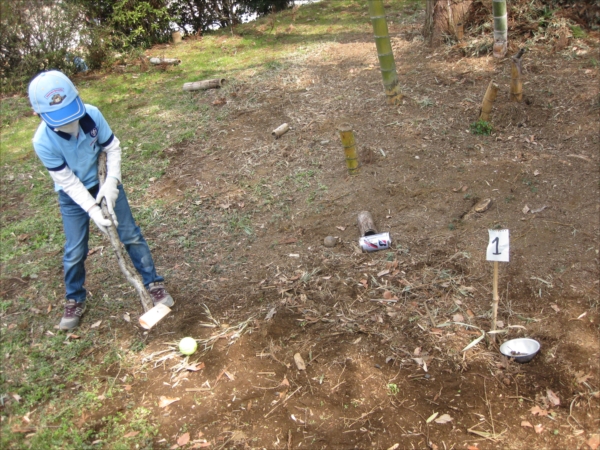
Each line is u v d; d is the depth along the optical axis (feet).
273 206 17.37
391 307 13.01
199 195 18.38
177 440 10.42
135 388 11.66
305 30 34.37
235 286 14.29
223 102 24.93
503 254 10.90
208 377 11.75
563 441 9.95
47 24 30.60
